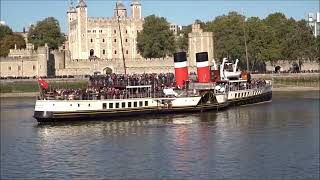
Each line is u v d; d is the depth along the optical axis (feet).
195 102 333.42
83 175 179.22
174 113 328.29
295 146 215.72
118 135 250.57
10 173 181.98
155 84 344.49
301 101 419.13
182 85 349.00
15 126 285.02
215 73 397.39
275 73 615.98
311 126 268.62
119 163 193.06
